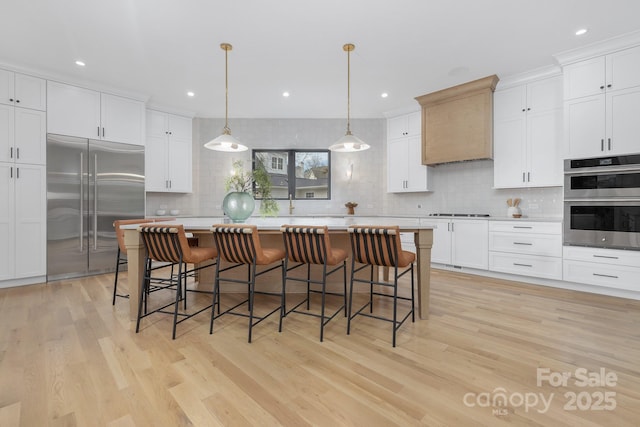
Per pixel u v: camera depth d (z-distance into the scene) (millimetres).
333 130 5652
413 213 5293
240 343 2039
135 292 2428
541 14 2623
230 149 3355
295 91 4336
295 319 2477
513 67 3643
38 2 2410
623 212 3004
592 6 2518
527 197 4156
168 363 1775
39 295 3092
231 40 3012
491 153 4090
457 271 4285
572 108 3299
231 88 4207
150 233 2260
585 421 1307
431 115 4574
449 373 1679
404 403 1429
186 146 5160
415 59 3434
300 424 1293
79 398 1451
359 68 3648
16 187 3422
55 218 3670
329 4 2484
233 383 1582
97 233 3980
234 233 2152
